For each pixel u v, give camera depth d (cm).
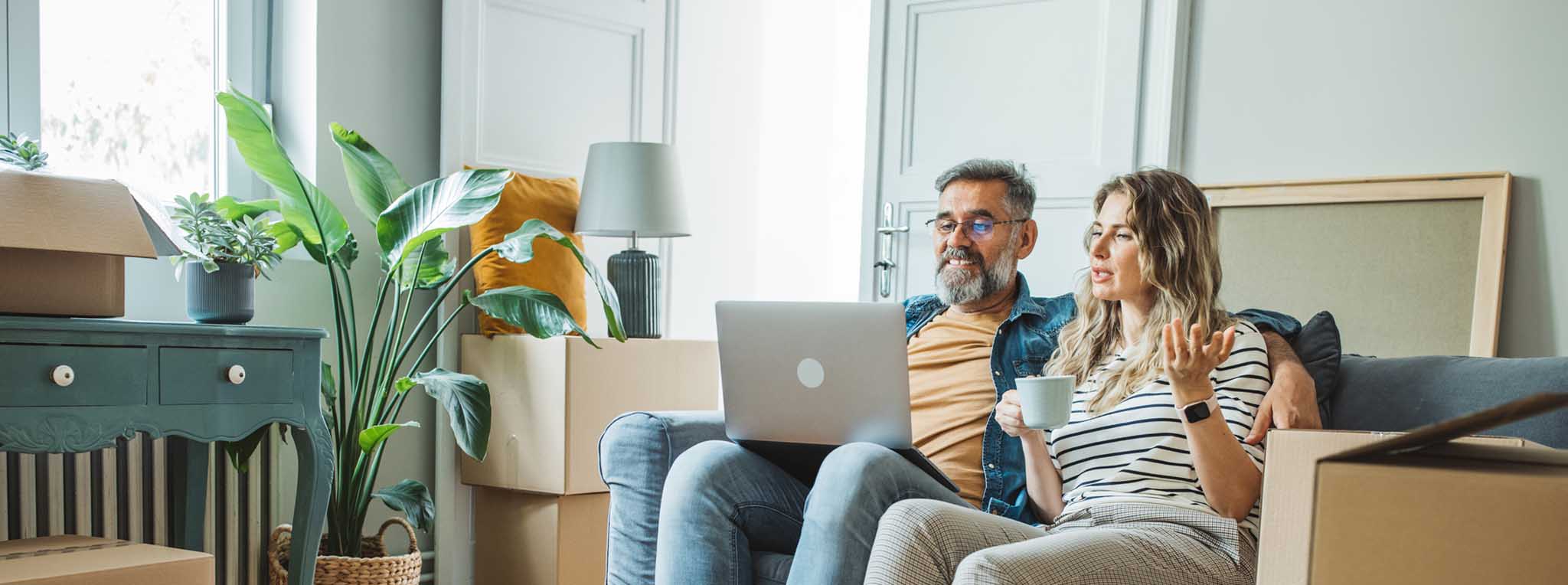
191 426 192
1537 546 58
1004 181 234
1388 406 180
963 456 218
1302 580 101
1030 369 218
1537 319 280
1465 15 289
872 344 179
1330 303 301
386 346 266
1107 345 198
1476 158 287
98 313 185
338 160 298
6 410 168
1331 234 302
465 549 317
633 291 319
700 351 322
